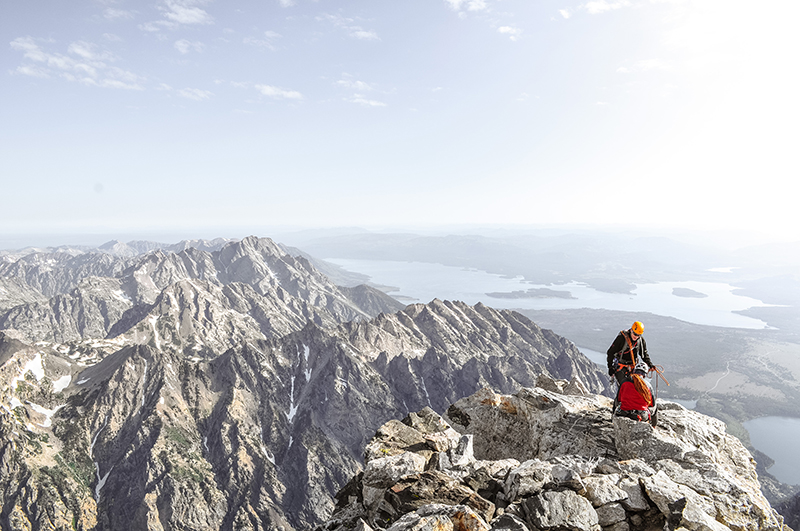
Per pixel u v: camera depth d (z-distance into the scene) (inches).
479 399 480.7
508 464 356.5
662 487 291.4
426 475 328.8
